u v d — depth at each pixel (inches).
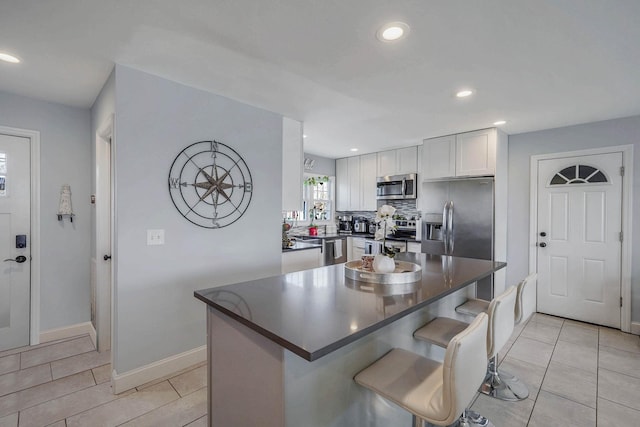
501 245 152.6
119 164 84.9
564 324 138.5
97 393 85.2
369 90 101.0
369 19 63.6
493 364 91.9
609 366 102.3
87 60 81.6
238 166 111.7
